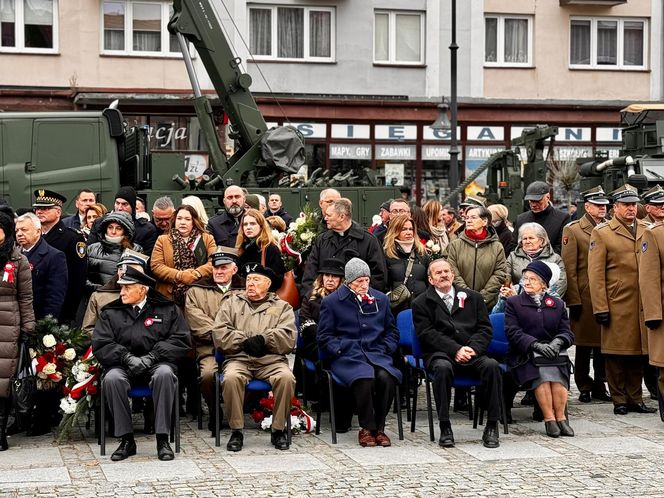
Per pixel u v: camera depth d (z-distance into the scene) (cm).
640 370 1109
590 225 1161
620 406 1101
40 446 943
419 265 1113
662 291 1041
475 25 3033
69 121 1683
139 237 1175
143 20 2825
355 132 2934
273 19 2928
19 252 949
